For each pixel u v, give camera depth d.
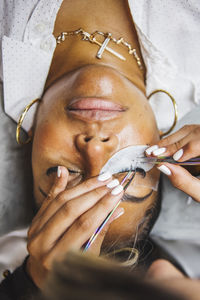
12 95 1.07
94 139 0.84
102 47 0.99
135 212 0.92
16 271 0.93
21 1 0.99
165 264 0.47
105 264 0.37
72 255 0.38
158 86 1.11
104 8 1.02
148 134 0.91
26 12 0.99
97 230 0.72
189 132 0.86
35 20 0.98
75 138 0.86
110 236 0.93
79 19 1.02
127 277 0.34
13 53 1.00
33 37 1.00
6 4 1.02
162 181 1.15
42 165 0.92
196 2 1.00
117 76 0.90
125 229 0.93
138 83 1.05
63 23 1.02
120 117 0.86
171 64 1.07
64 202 0.75
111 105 0.85
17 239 1.21
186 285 0.34
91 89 0.86
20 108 1.08
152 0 1.01
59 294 0.36
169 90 1.12
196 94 1.14
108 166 0.86
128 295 0.32
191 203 1.22
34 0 0.98
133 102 0.90
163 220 1.22
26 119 1.08
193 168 1.01
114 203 0.71
